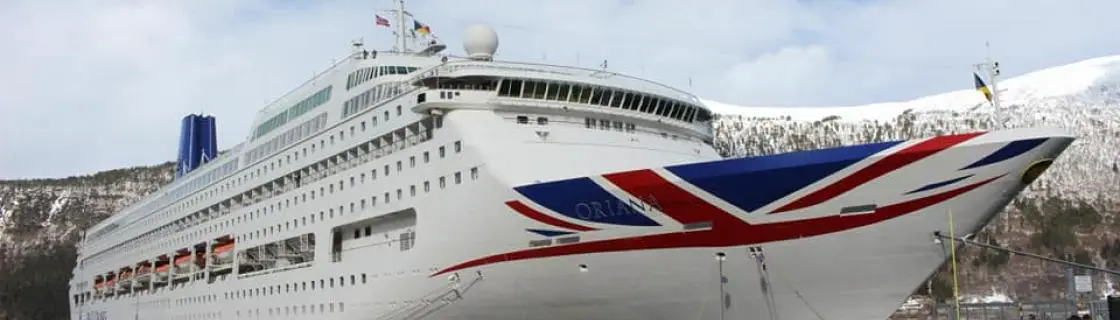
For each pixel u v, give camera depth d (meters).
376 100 36.88
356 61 39.50
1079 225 137.12
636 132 33.50
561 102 32.09
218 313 48.84
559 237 27.84
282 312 41.84
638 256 26.61
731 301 26.23
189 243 54.94
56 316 141.88
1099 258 119.19
